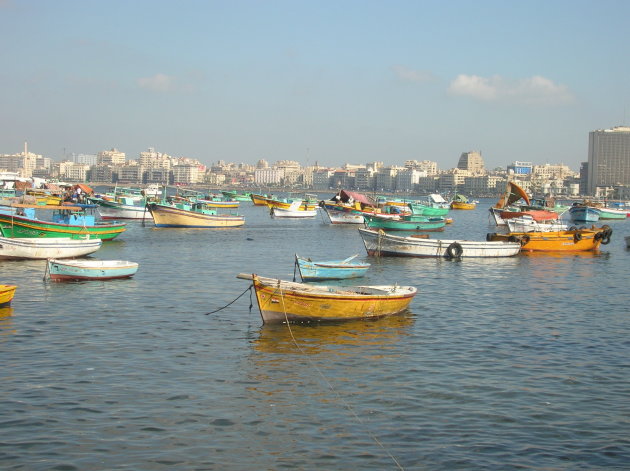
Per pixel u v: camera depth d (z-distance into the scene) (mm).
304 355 29203
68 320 34812
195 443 20406
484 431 21562
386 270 56094
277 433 21188
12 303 38688
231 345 30500
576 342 32250
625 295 45500
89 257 60938
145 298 40906
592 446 20609
